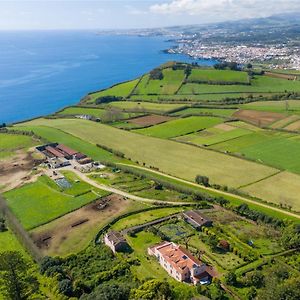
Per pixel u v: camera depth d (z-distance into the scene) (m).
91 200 182.50
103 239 150.50
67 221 165.62
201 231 153.12
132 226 157.88
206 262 132.88
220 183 197.75
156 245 141.38
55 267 129.12
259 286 119.50
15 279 106.94
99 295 109.38
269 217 157.88
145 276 127.06
